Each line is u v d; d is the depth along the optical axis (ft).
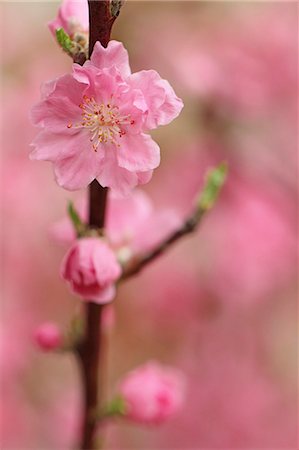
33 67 2.48
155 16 2.39
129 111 1.39
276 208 2.41
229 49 2.36
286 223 2.41
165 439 2.37
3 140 2.44
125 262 1.60
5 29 2.51
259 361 2.44
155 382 1.68
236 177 2.41
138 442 2.38
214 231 2.40
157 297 2.42
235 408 2.36
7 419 2.31
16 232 2.45
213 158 2.40
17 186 2.43
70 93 1.40
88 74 1.39
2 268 2.45
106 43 1.41
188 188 2.38
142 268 1.60
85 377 1.65
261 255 2.37
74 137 1.41
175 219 1.66
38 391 2.44
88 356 1.63
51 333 1.62
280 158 2.40
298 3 2.45
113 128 1.40
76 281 1.49
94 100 1.40
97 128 1.41
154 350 2.45
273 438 2.36
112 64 1.39
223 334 2.44
